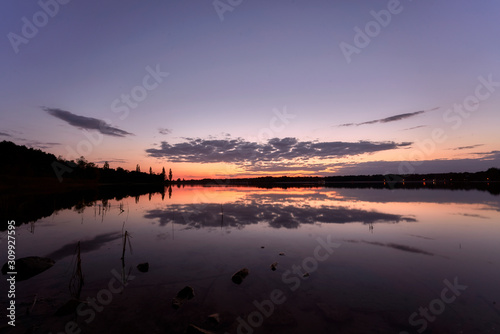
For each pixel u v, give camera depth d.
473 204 23.59
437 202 25.44
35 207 23.16
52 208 22.61
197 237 11.93
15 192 38.00
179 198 33.19
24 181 46.38
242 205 23.78
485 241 11.01
